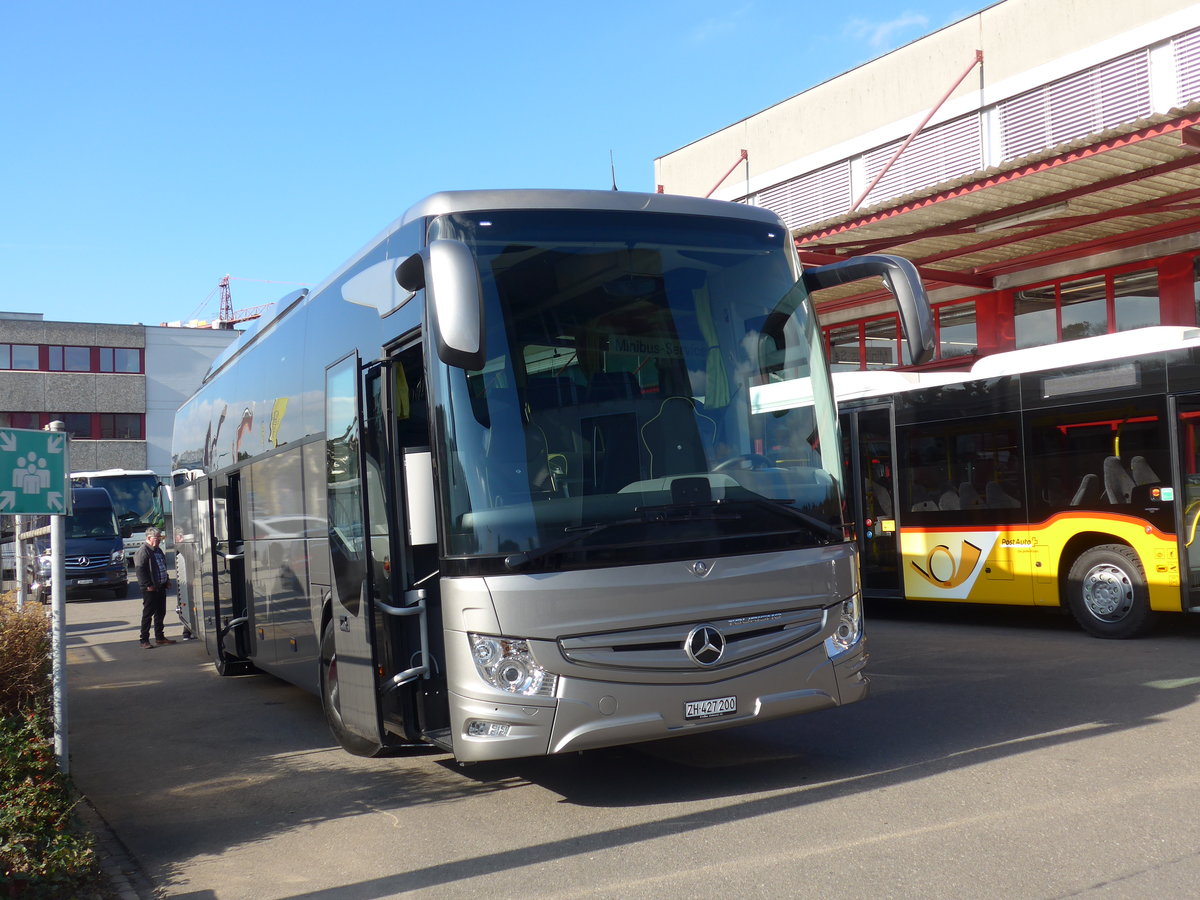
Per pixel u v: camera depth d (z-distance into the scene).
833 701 6.25
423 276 6.16
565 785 6.74
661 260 6.46
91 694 12.02
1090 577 11.95
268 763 8.08
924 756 6.84
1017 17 19.81
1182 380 11.24
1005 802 5.75
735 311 6.54
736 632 5.98
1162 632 12.02
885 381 14.12
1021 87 19.72
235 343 11.75
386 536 6.66
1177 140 12.37
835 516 6.45
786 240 6.90
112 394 52.88
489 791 6.75
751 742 7.52
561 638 5.66
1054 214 15.18
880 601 16.41
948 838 5.21
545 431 5.94
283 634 9.34
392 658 6.61
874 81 22.59
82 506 29.05
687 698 5.83
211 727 9.70
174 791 7.39
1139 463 11.54
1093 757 6.55
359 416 6.95
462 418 5.90
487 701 5.68
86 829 6.11
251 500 10.41
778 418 6.47
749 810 5.91
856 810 5.77
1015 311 19.52
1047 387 12.41
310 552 8.37
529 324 6.10
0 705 6.49
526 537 5.72
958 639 12.24
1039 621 13.55
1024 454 12.60
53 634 6.34
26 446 6.27
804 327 6.75
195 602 13.79
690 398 6.24
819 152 23.84
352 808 6.63
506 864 5.34
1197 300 16.78
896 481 13.92
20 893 4.91
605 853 5.37
